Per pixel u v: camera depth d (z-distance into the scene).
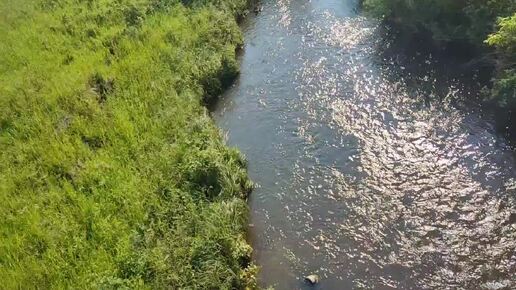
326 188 20.77
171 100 24.39
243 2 34.97
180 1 33.72
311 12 34.25
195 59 27.78
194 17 31.59
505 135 22.08
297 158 22.42
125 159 20.88
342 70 27.84
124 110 23.62
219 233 17.42
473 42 26.88
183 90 25.45
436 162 21.30
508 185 19.83
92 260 16.44
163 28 30.38
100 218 17.98
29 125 22.98
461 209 19.14
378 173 21.14
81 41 29.98
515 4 24.36
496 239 17.91
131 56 27.66
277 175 21.67
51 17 32.78
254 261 18.05
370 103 25.14
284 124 24.50
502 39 22.22
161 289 15.43
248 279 16.95
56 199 19.00
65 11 33.50
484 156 21.23
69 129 22.64
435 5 28.23
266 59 29.72
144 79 25.77
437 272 17.12
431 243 18.08
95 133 22.27
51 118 23.38
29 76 26.27
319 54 29.52
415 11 29.20
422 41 29.14
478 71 25.88
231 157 21.47
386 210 19.48
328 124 24.12
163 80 25.70
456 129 22.78
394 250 18.00
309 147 22.92
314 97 26.09
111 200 18.80
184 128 22.61
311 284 17.05
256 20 34.12
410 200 19.78
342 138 23.19
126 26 31.02
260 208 20.22
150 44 28.66
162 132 22.31
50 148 21.48
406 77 26.58
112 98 24.59
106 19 31.94
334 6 34.78
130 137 21.92
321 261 17.88
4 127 23.42
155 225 17.70
